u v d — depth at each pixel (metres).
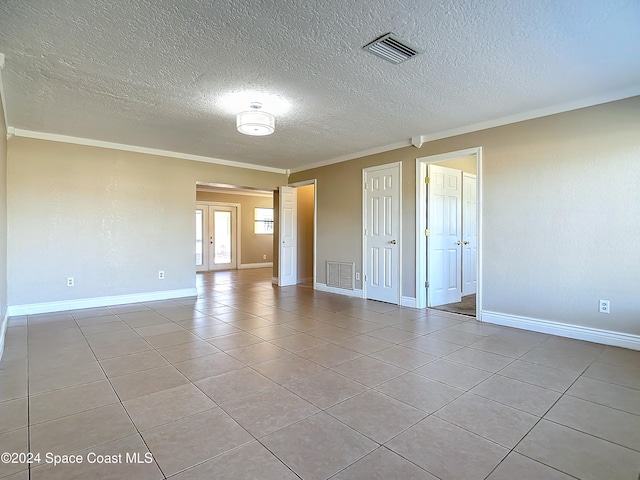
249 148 5.27
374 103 3.42
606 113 3.20
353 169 5.67
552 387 2.35
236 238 10.43
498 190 3.91
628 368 2.67
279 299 5.52
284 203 7.00
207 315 4.43
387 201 5.15
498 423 1.91
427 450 1.67
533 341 3.34
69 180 4.66
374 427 1.87
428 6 1.96
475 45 2.37
